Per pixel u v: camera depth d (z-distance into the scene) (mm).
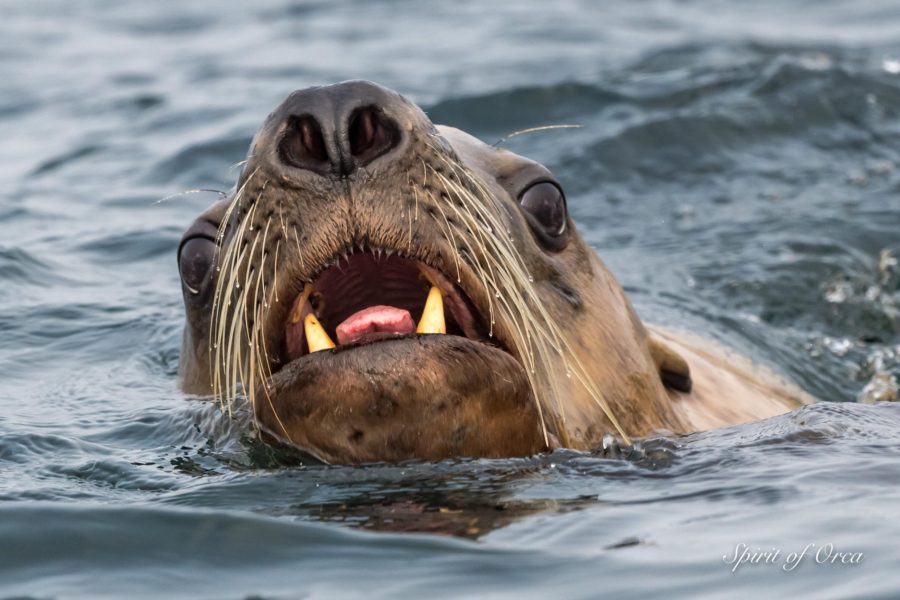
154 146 55156
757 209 45375
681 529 17250
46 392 27438
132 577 16266
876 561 15727
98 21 88062
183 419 23141
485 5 84938
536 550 16641
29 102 65562
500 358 18266
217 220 22750
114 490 20109
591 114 53625
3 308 34500
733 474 19703
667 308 35688
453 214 18500
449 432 18375
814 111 53438
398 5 86250
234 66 70000
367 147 18094
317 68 67875
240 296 18938
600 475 19750
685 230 43688
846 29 73938
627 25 76188
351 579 15914
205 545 17156
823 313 38594
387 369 17672
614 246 42312
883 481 18984
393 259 19344
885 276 41125
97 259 40531
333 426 18391
